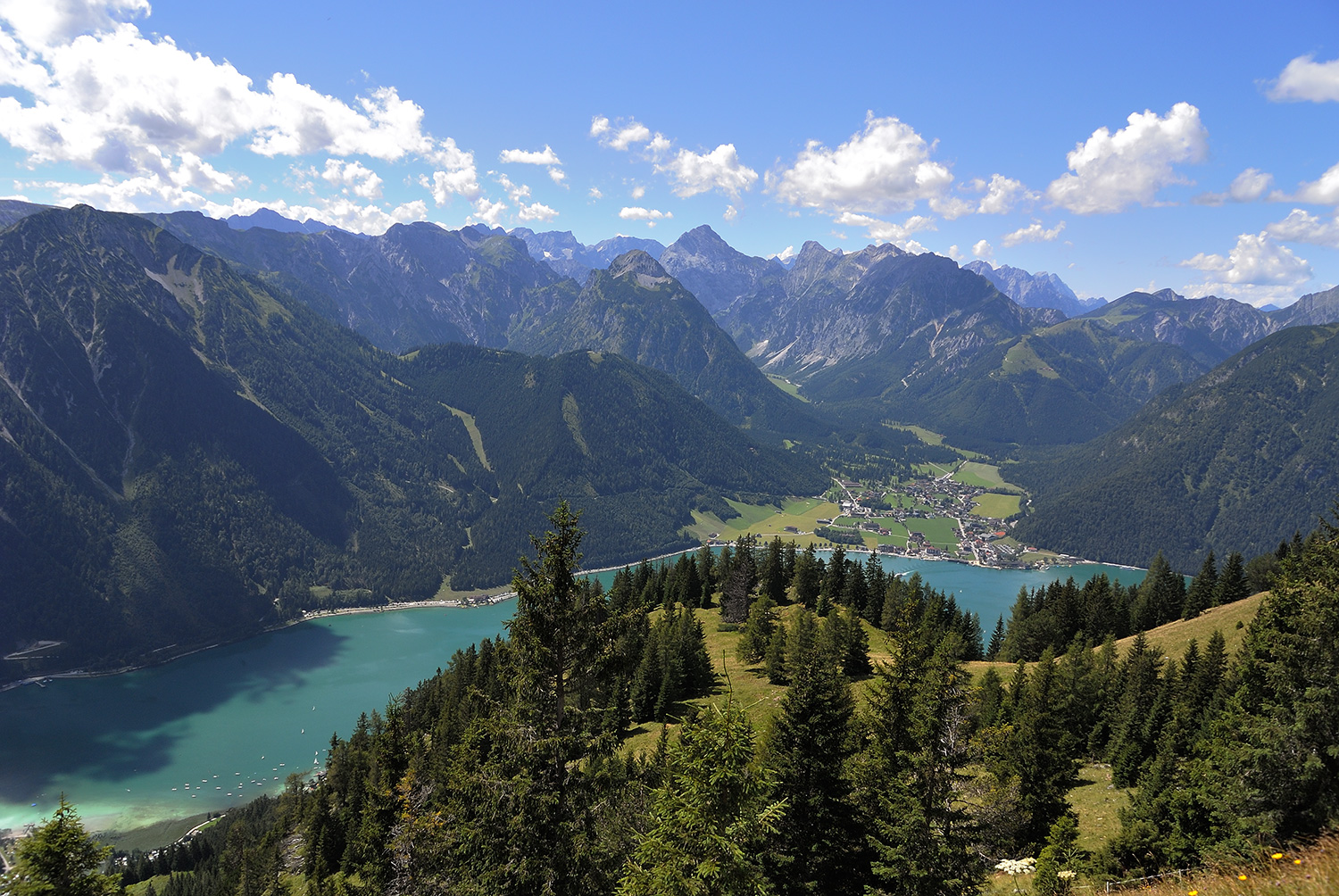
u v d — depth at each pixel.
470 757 30.89
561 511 26.78
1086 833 47.72
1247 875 17.16
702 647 90.12
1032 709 51.91
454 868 31.31
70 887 27.62
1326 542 40.28
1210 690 62.56
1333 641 32.28
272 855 91.00
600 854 27.41
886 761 32.69
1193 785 36.72
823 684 33.19
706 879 23.14
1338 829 20.48
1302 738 32.28
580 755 26.56
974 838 31.03
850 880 32.69
